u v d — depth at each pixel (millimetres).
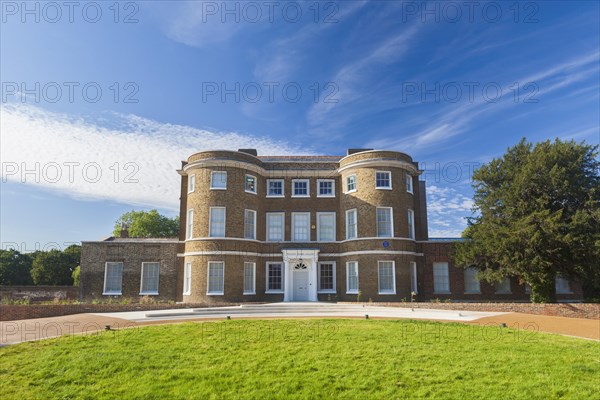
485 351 11852
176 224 65625
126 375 9945
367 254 27891
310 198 31109
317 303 25594
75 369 10227
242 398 8766
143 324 16656
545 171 24281
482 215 27141
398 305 23828
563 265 23531
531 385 9164
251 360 10945
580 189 23328
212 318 18719
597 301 29594
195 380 9664
